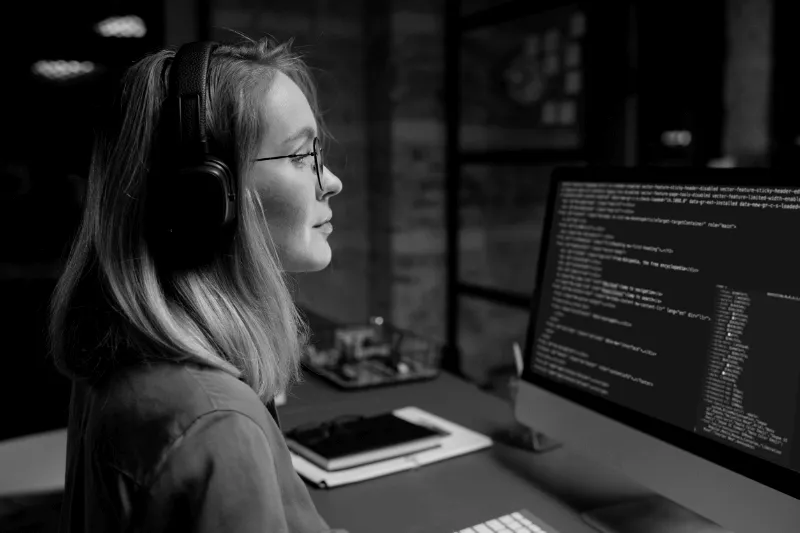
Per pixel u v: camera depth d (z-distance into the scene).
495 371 3.39
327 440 1.24
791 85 3.78
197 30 3.44
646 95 3.45
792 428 0.84
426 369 1.81
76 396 0.80
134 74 0.76
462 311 3.84
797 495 0.81
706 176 0.98
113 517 0.61
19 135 3.55
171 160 0.71
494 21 3.25
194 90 0.71
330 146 3.69
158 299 0.69
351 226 3.78
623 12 2.77
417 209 3.66
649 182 1.07
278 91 0.78
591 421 1.12
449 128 3.62
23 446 1.31
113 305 0.69
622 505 1.07
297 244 0.82
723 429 0.92
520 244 3.93
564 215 1.24
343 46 3.66
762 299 0.89
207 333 0.71
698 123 3.64
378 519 1.03
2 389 3.44
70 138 3.60
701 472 0.93
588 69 2.90
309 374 1.81
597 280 1.15
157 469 0.60
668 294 1.02
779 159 3.81
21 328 3.60
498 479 1.17
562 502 1.09
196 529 0.60
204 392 0.64
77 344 0.72
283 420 1.46
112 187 0.72
